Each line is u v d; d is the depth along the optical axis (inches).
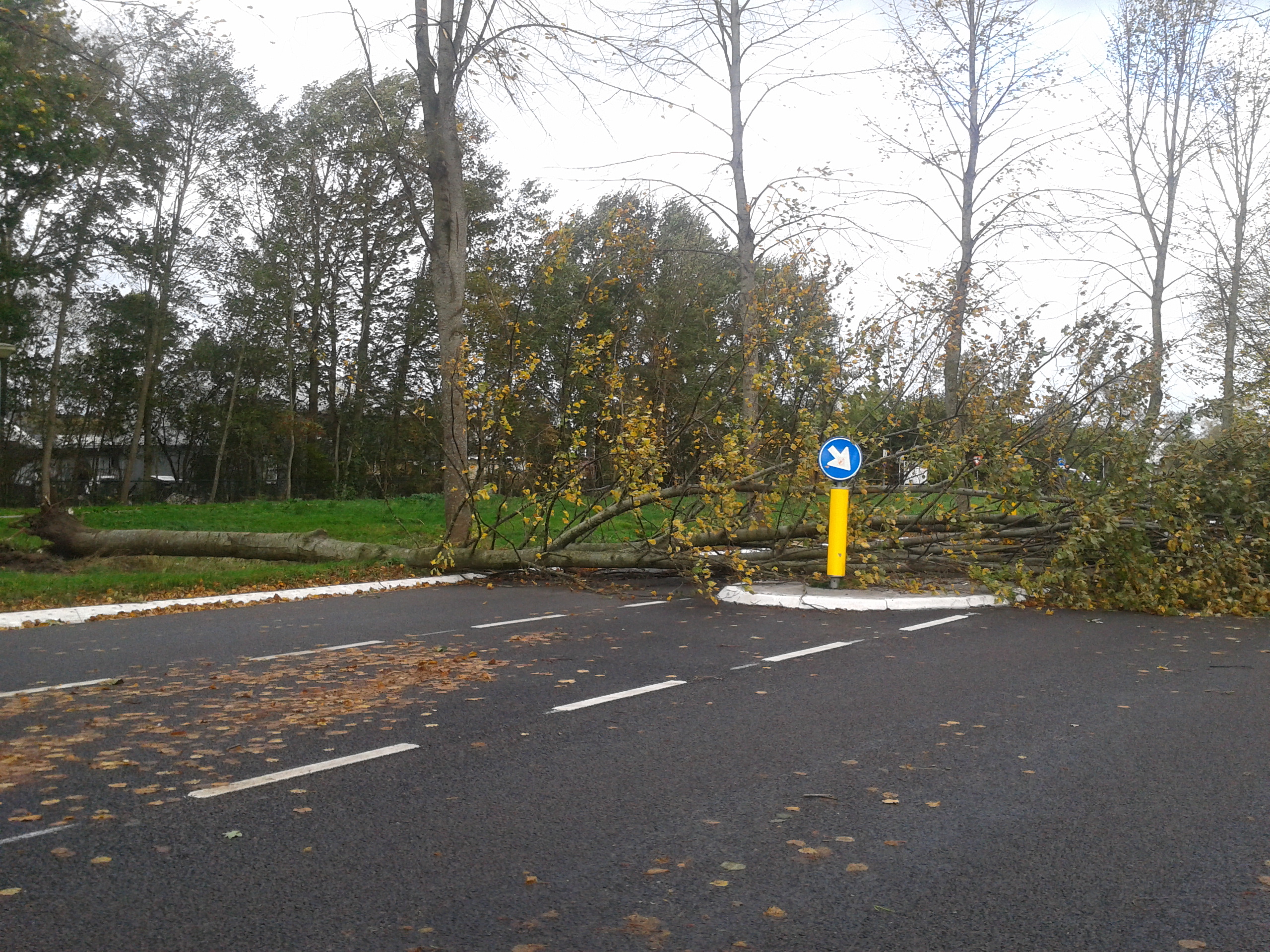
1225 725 265.3
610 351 638.5
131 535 664.4
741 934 139.1
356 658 343.0
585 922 141.9
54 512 673.6
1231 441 572.1
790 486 586.6
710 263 968.9
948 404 711.1
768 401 605.9
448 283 693.3
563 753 229.8
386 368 1926.7
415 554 641.0
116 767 212.5
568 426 657.6
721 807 193.5
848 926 142.4
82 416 2090.3
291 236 1726.1
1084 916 146.6
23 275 1341.0
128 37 700.7
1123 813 193.3
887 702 289.3
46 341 1811.0
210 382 2071.9
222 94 1600.6
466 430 673.0
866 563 576.4
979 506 644.1
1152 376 609.6
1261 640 430.3
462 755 226.4
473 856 166.4
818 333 606.2
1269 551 553.0
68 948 132.0
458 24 701.3
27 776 205.3
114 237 1569.9
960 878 160.2
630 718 264.7
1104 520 548.1
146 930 137.3
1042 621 481.4
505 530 786.8
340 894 150.0
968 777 215.5
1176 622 494.0
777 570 621.6
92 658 340.2
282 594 522.0
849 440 544.4
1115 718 272.2
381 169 1654.8
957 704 287.7
